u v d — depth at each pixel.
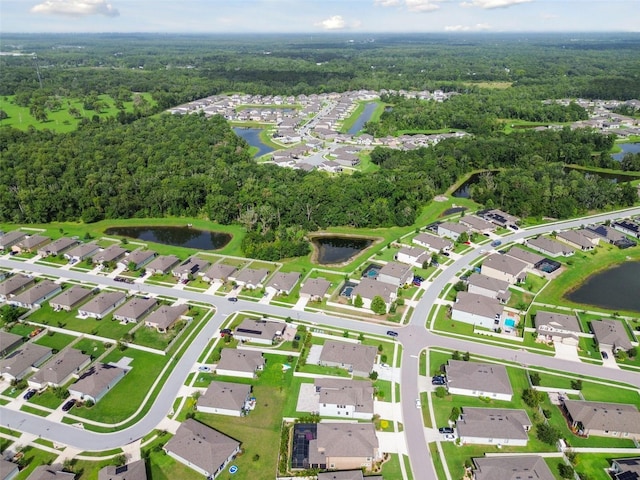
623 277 153.12
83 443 89.06
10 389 103.56
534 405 96.62
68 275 153.25
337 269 155.12
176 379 105.75
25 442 89.38
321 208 193.00
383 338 119.31
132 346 117.25
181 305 131.88
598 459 85.31
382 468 83.44
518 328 123.19
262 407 97.56
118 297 136.50
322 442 85.69
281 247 163.25
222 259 164.38
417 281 144.62
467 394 100.69
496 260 150.50
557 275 151.38
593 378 105.88
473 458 84.19
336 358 108.75
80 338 120.75
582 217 196.75
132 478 78.19
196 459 82.75
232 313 130.62
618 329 118.94
